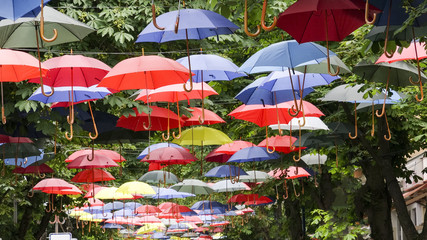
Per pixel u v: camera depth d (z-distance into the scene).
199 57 15.23
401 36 9.28
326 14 8.32
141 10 17.59
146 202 43.81
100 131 17.36
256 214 43.75
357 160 22.09
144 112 16.77
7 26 10.90
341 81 19.00
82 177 22.17
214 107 24.75
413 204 39.91
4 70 11.23
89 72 13.72
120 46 17.98
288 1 13.73
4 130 15.88
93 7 17.89
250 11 10.80
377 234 21.98
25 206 29.89
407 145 21.30
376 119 19.11
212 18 11.88
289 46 12.22
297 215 33.03
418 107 18.03
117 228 50.94
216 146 29.19
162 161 21.42
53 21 10.42
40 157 19.73
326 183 27.48
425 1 7.95
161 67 11.70
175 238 71.31
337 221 24.08
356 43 16.77
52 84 13.66
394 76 13.30
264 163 26.62
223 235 54.62
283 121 16.95
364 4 8.11
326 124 18.86
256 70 14.16
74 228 44.41
